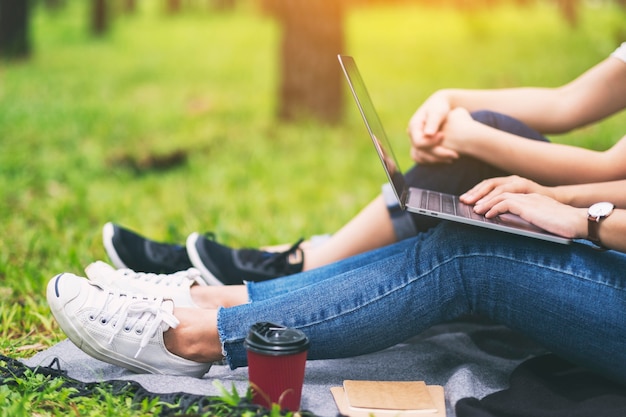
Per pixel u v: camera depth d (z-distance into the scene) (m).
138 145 7.44
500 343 2.69
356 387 2.25
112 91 11.15
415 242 2.52
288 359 2.04
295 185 6.25
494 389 2.34
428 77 13.17
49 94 10.37
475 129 2.67
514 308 2.26
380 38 19.08
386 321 2.27
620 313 2.15
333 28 8.68
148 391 2.21
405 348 2.65
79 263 3.73
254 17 27.66
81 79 12.07
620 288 2.16
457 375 2.36
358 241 2.82
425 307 2.28
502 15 23.84
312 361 2.53
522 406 2.15
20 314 3.12
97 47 16.91
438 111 2.75
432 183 2.75
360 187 6.23
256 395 2.09
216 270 2.79
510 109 2.91
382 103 10.62
